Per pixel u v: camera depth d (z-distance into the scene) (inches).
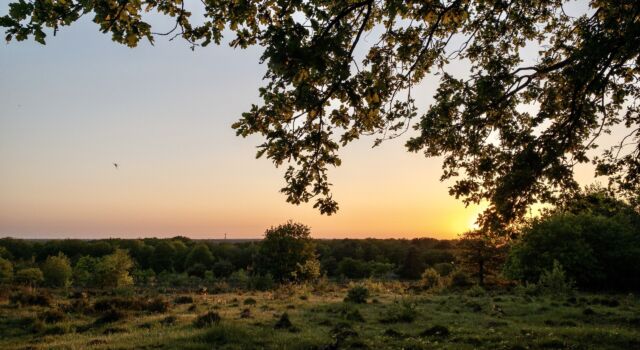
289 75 213.0
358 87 258.7
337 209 290.0
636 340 499.8
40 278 2100.1
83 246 4065.0
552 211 393.7
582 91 370.3
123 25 232.4
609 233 1577.3
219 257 3934.5
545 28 418.9
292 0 206.4
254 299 1147.3
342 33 224.4
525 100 404.2
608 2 367.6
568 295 1194.0
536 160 354.0
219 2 258.7
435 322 704.4
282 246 2310.5
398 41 354.6
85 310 850.8
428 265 3368.6
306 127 277.7
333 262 3693.4
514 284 1829.5
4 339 580.7
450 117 367.9
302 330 609.6
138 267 3447.3
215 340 520.4
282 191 287.7
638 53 324.5
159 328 631.8
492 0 348.2
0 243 4077.3
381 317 760.3
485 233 379.9
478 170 386.0
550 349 462.6
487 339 525.0
